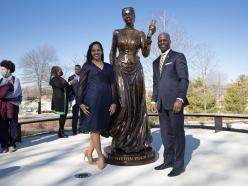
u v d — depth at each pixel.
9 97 5.58
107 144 6.24
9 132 5.73
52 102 7.34
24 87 44.25
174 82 4.00
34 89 44.16
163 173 4.05
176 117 3.97
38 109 39.34
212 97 24.69
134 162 4.47
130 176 3.97
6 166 4.63
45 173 4.19
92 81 4.24
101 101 4.22
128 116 4.58
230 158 4.77
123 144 4.59
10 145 5.75
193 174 3.97
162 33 4.13
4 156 5.36
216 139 6.49
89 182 3.76
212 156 4.92
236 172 4.03
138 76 4.66
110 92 4.36
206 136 6.94
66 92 7.32
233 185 3.52
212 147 5.63
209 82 33.16
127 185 3.61
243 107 23.67
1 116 5.52
